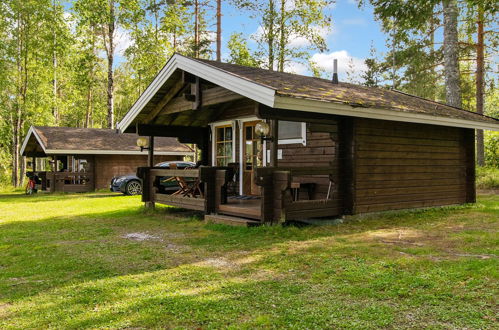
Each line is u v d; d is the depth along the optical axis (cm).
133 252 560
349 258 492
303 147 921
